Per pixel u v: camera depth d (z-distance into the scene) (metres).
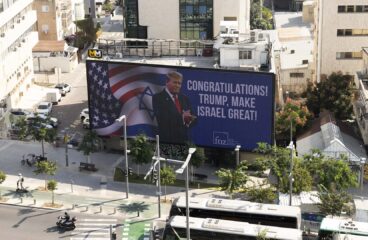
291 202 105.19
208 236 95.31
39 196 117.38
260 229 94.06
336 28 153.25
